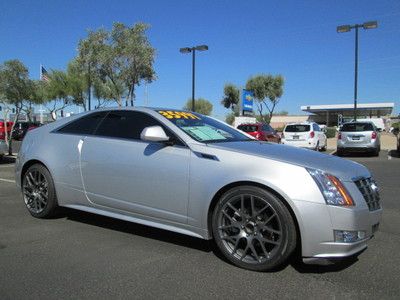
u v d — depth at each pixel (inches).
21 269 164.2
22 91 700.7
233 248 167.8
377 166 555.2
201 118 217.9
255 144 189.8
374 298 141.4
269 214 159.6
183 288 148.1
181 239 201.9
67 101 1358.3
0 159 598.5
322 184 153.6
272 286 150.0
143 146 193.9
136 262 172.2
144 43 903.1
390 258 179.6
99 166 206.7
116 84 970.7
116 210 203.6
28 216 243.6
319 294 144.0
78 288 147.5
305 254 153.5
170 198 182.7
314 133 828.6
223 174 168.4
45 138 235.3
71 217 240.2
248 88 1999.3
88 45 908.6
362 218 154.2
